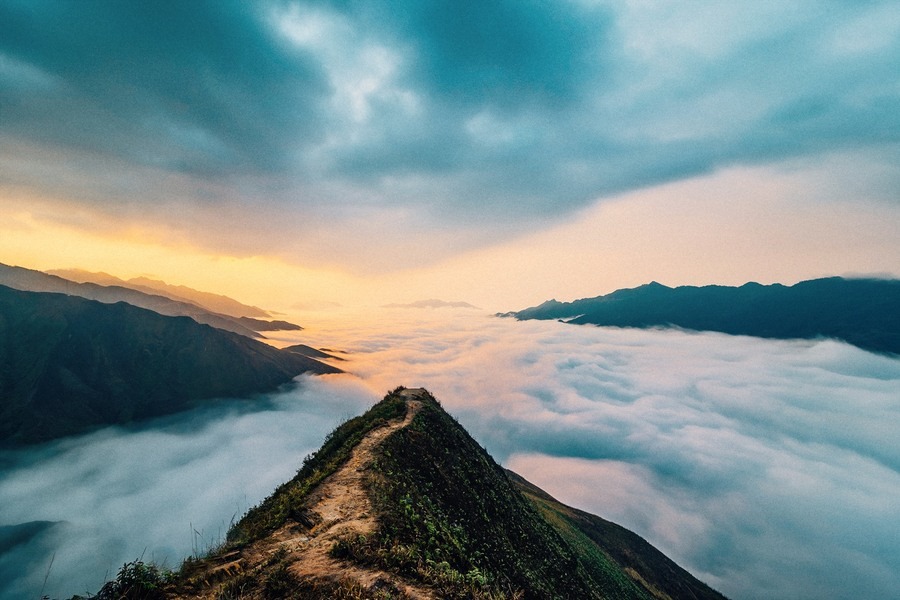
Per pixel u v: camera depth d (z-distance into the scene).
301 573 11.84
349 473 21.91
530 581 22.23
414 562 13.14
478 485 30.78
